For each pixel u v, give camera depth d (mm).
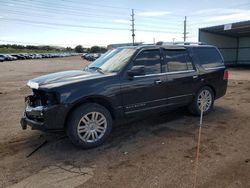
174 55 5676
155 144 4570
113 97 4652
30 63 44312
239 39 30266
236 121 5840
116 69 4898
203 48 6387
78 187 3250
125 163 3869
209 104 6461
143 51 5148
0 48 104562
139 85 4965
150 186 3217
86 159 4043
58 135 5105
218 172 3520
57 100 4176
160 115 6371
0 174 3613
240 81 13695
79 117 4316
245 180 3311
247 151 4184
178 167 3688
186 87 5805
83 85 4371
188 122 5812
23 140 4891
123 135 5062
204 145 4465
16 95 10094
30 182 3393
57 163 3924
